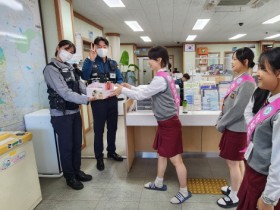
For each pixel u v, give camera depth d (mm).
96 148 2648
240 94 1572
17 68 2299
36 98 2641
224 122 1678
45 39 2918
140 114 2357
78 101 2043
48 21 2879
